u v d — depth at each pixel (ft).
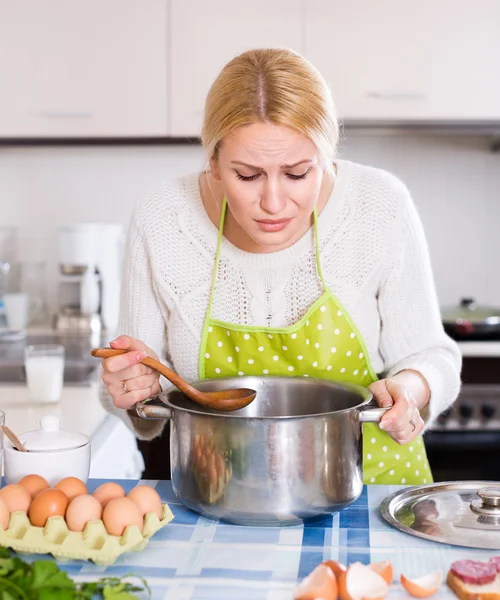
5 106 8.95
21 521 3.17
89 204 10.11
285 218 3.63
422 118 8.81
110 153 10.02
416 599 2.74
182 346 4.56
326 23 8.71
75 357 7.80
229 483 3.28
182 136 8.93
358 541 3.21
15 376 7.12
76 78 8.91
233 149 3.52
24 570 2.76
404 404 3.57
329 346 4.38
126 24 8.83
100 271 9.36
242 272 4.41
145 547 3.17
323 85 3.65
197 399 3.70
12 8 8.85
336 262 4.40
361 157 10.01
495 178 10.00
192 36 8.80
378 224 4.40
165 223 4.54
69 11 8.84
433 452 8.59
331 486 3.31
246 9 8.73
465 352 8.50
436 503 3.63
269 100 3.45
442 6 8.69
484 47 8.72
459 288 10.13
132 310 4.72
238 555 3.09
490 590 2.71
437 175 10.02
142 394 4.01
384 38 8.72
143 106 8.91
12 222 10.14
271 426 3.22
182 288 4.53
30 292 10.05
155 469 8.08
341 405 3.84
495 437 8.55
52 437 3.75
